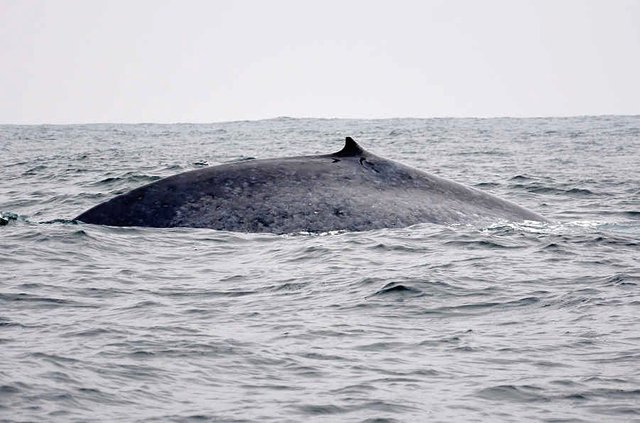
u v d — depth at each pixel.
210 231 69.00
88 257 64.25
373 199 71.12
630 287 55.69
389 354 42.31
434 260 62.78
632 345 43.16
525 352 42.47
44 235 69.88
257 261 62.78
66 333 45.00
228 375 39.09
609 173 148.50
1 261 63.19
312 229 68.56
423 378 38.84
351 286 56.03
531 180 133.88
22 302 51.94
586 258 64.88
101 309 50.66
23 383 36.69
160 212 70.81
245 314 49.84
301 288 55.88
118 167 161.12
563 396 36.56
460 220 72.56
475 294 54.19
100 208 73.50
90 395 36.00
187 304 52.16
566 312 50.06
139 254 64.69
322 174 72.19
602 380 38.28
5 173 150.50
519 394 36.84
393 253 64.38
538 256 65.25
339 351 42.69
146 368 39.62
